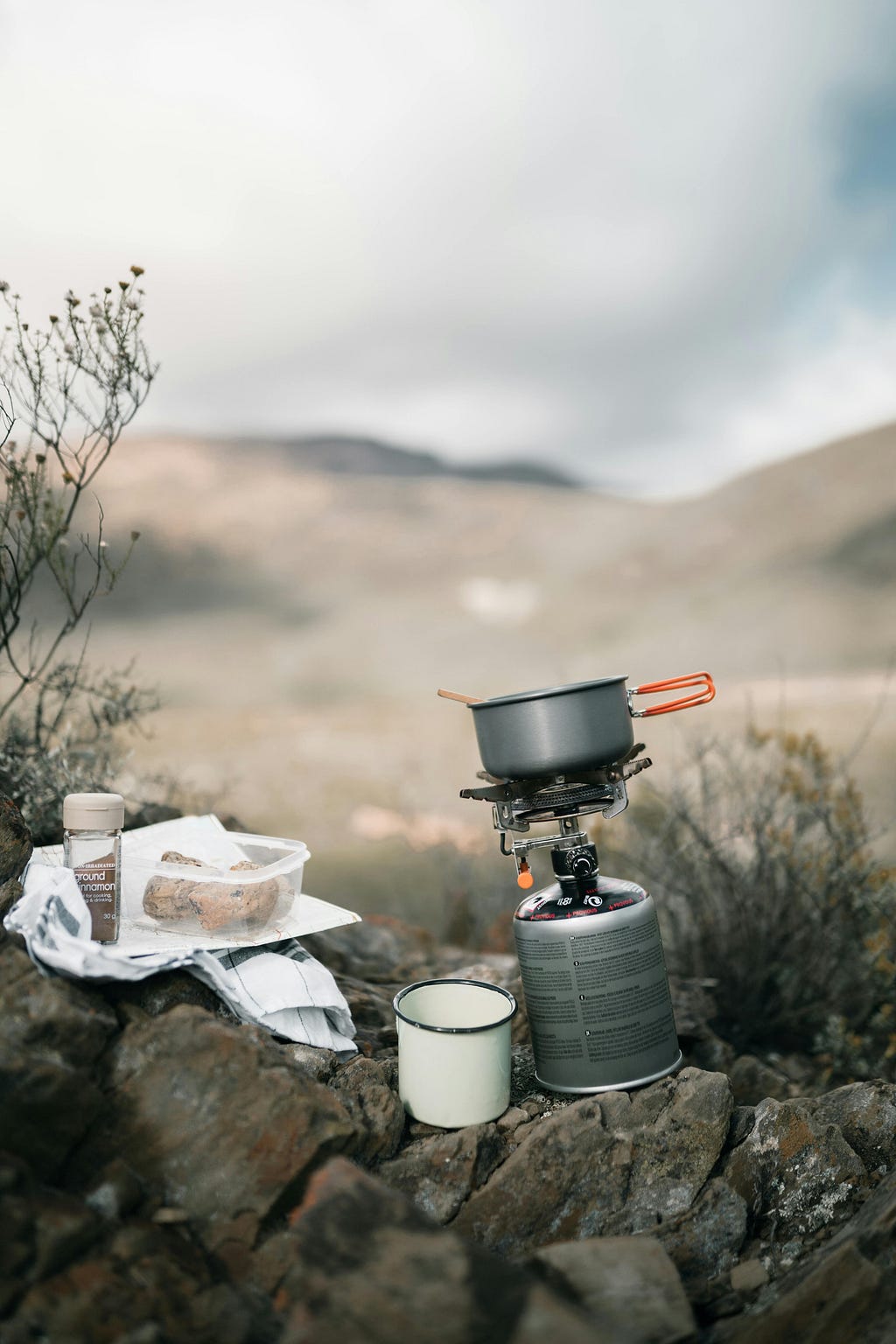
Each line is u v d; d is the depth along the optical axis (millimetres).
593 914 2182
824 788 3738
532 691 2150
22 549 2795
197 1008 1898
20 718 3100
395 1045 2512
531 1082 2318
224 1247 1652
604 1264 1729
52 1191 1591
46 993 1763
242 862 2355
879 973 3508
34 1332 1365
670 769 4227
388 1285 1456
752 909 3596
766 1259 1954
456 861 4953
